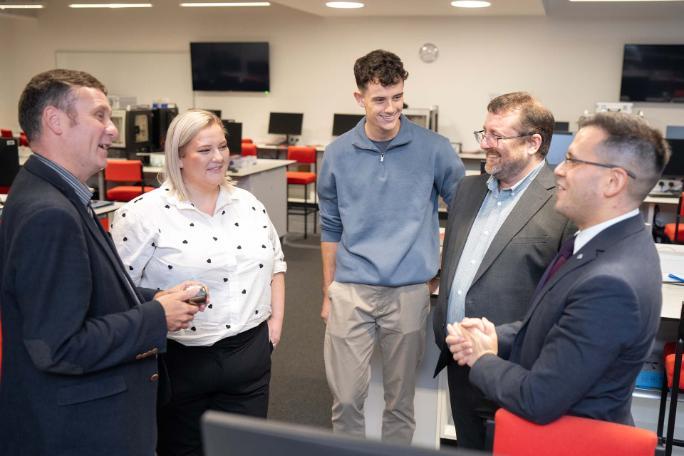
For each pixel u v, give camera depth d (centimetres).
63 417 138
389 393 234
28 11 1046
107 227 461
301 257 645
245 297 196
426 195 225
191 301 157
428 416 272
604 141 126
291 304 491
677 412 258
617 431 121
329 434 63
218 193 197
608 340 118
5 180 448
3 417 141
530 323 140
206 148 186
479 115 910
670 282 260
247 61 973
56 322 131
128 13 1021
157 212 188
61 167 142
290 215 878
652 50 820
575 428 124
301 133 962
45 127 139
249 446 66
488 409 191
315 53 955
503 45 882
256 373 203
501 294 181
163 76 1029
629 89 839
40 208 131
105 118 145
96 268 143
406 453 61
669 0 673
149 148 698
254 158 668
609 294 118
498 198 189
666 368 234
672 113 838
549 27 862
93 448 142
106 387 143
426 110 862
